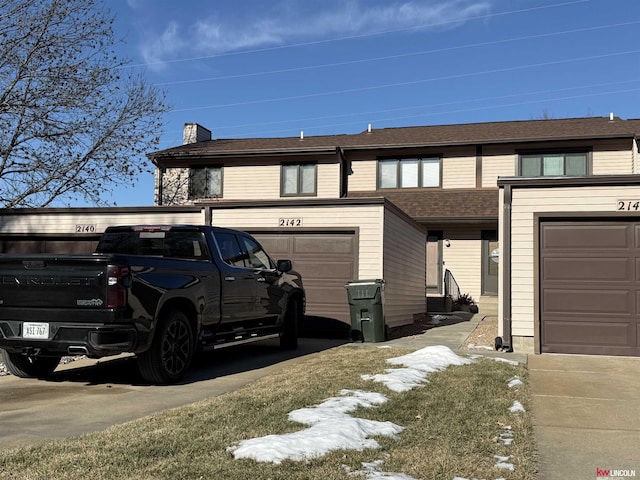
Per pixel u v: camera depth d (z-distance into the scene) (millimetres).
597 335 9867
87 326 6340
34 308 6547
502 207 10398
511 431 5059
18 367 7379
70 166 18188
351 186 21719
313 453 4137
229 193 22234
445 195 20484
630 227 9898
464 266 20047
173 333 7176
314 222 12766
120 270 6371
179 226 8359
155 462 3947
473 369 8000
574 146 19703
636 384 7434
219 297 8070
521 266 10258
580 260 10039
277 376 7457
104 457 4039
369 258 12359
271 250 12984
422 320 16266
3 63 16625
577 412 5973
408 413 5523
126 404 5996
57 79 17094
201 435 4598
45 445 4352
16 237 15727
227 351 10281
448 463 4121
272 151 21453
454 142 20547
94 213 15180
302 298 10812
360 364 8258
